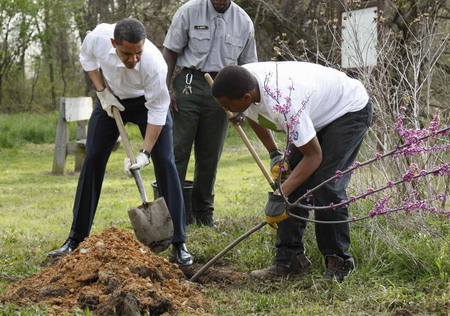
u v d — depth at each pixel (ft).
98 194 23.45
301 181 18.03
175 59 27.99
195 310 17.07
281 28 65.36
